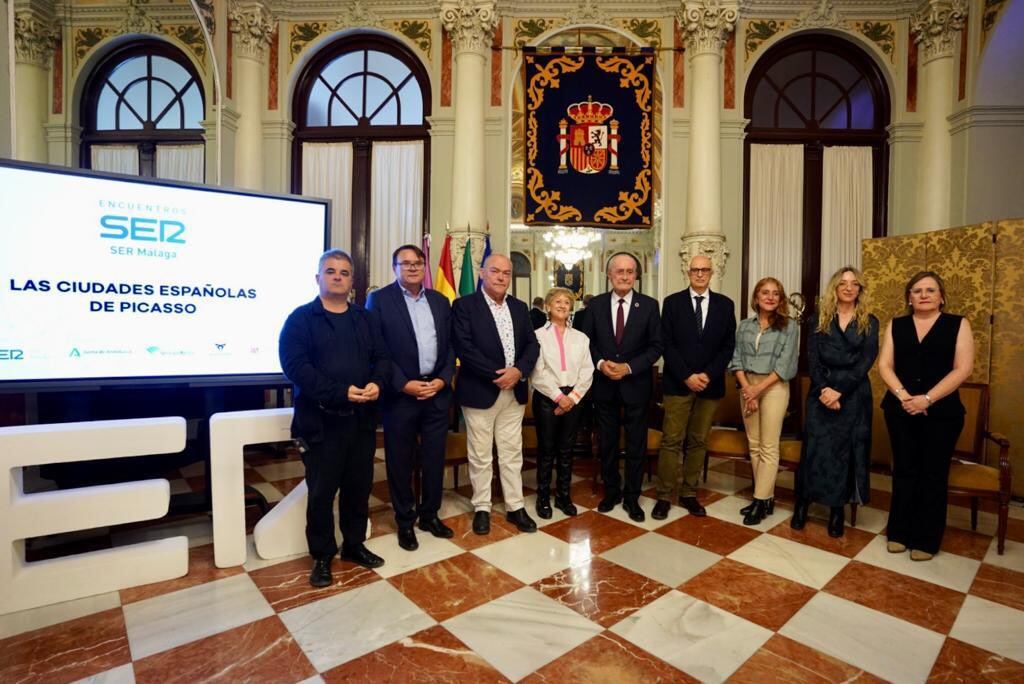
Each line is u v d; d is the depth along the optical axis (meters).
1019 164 4.69
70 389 2.47
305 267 3.09
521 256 6.37
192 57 4.47
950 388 2.43
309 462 2.23
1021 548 2.64
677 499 3.33
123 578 2.19
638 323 2.94
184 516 3.05
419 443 3.12
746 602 2.10
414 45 5.27
